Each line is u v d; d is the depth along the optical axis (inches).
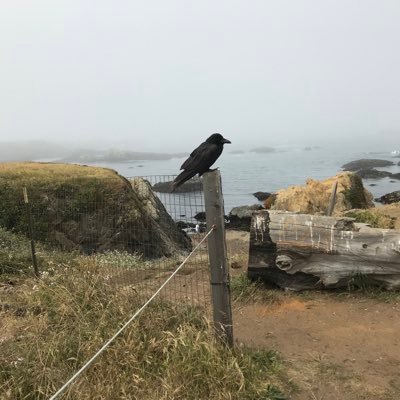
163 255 443.5
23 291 233.0
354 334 204.4
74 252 361.1
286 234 252.5
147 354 167.8
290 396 158.6
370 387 163.5
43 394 149.1
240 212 731.4
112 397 149.1
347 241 244.5
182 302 214.1
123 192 436.5
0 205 418.0
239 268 310.2
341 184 644.1
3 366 163.6
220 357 163.3
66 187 428.5
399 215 507.5
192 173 206.8
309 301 243.4
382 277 242.4
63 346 174.1
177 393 149.2
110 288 223.1
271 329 213.5
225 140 208.5
